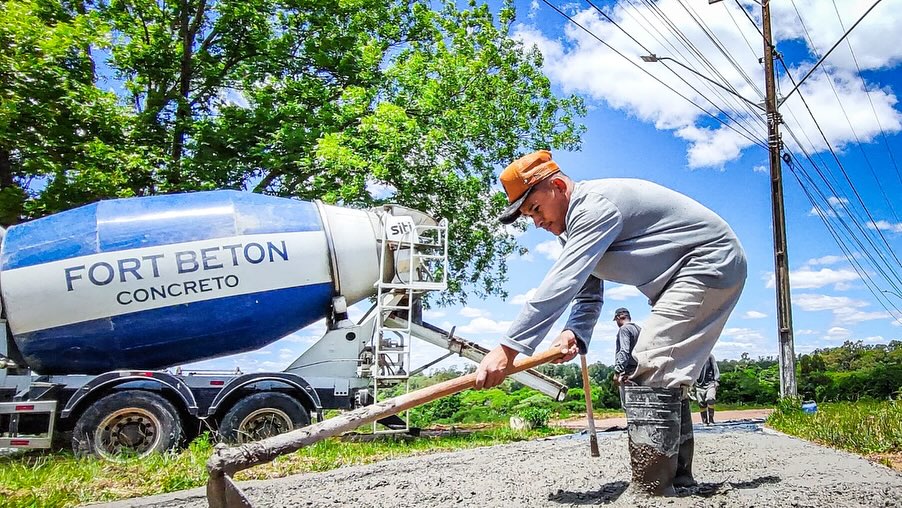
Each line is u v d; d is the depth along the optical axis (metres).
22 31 11.02
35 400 8.55
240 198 9.94
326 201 14.43
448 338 11.15
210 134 16.25
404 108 16.39
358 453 8.23
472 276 18.11
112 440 8.48
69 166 14.66
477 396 19.92
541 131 17.95
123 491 5.57
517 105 17.39
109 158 14.88
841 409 10.95
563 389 11.85
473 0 17.86
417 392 3.54
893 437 6.95
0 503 4.71
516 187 3.83
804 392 22.66
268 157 15.66
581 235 3.65
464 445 9.88
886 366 21.70
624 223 3.71
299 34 17.81
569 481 4.53
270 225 9.83
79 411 8.70
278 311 9.78
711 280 3.68
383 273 10.54
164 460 7.10
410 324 10.59
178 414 8.76
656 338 3.67
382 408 3.46
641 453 3.69
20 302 8.70
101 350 9.05
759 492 3.89
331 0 17.69
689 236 3.73
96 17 16.02
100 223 9.13
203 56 17.48
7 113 12.15
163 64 17.17
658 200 3.77
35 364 9.00
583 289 4.15
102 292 8.90
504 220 3.95
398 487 4.68
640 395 3.71
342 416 3.41
